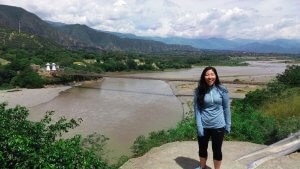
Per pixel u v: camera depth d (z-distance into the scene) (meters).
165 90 67.94
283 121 12.43
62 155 6.07
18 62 83.69
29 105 48.88
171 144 9.79
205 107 6.59
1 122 7.82
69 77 83.88
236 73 116.25
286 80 32.31
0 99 54.62
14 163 5.95
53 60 112.50
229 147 9.31
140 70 125.12
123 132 30.81
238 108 16.02
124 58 138.62
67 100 54.19
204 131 6.75
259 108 18.86
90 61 125.25
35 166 5.76
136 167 8.07
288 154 8.35
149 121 36.56
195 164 8.03
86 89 71.31
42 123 8.48
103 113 41.72
